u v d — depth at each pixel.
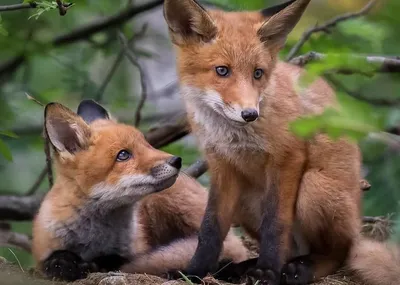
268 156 11.88
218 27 11.90
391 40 16.77
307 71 9.87
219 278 12.11
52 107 12.45
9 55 17.72
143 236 13.21
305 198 11.95
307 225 12.05
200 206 13.73
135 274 11.43
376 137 10.38
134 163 12.22
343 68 10.02
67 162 12.38
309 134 9.52
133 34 19.38
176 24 12.05
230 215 12.30
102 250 12.60
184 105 13.91
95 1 18.17
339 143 12.06
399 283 11.73
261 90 11.67
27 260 15.16
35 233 12.54
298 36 16.19
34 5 12.67
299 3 12.03
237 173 12.26
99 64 20.81
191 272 11.88
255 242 14.29
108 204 12.31
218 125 11.93
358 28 15.52
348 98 8.81
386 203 14.76
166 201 13.52
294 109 11.87
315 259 12.07
